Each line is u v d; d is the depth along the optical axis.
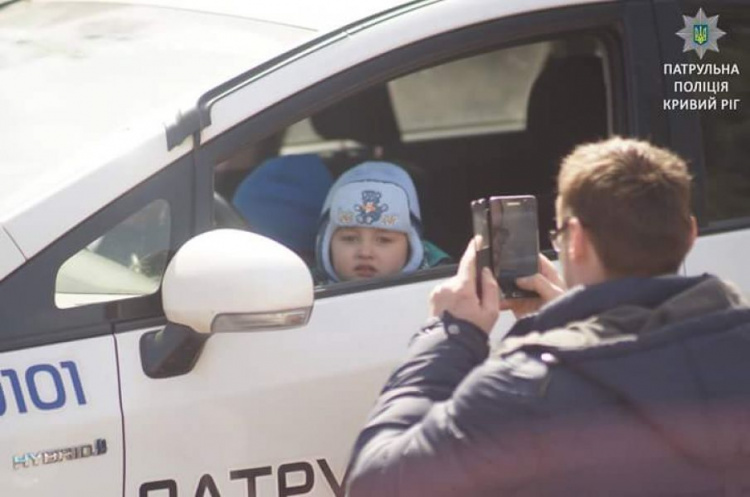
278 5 14.33
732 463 9.63
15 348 11.79
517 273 11.07
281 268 11.31
